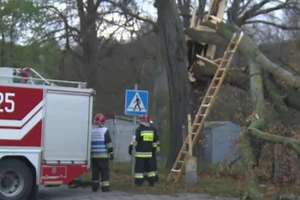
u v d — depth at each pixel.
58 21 42.28
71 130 16.06
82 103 16.25
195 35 20.02
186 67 21.30
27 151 15.20
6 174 14.92
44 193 16.75
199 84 21.39
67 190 17.50
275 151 20.06
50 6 41.28
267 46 34.53
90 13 43.16
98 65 49.34
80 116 16.22
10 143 14.96
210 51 20.48
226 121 34.41
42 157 15.49
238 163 22.94
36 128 15.39
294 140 15.36
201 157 24.58
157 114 35.41
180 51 21.28
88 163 16.34
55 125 15.76
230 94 29.48
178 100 21.33
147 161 17.91
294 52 30.50
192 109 21.44
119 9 40.47
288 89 18.39
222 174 21.92
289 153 19.64
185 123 21.23
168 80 21.58
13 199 14.91
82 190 17.45
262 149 20.09
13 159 15.05
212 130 33.62
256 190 15.31
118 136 37.12
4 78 15.29
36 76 17.97
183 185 18.19
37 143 15.39
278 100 18.41
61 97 15.88
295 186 19.47
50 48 34.19
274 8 39.19
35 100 15.41
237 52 19.89
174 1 21.34
